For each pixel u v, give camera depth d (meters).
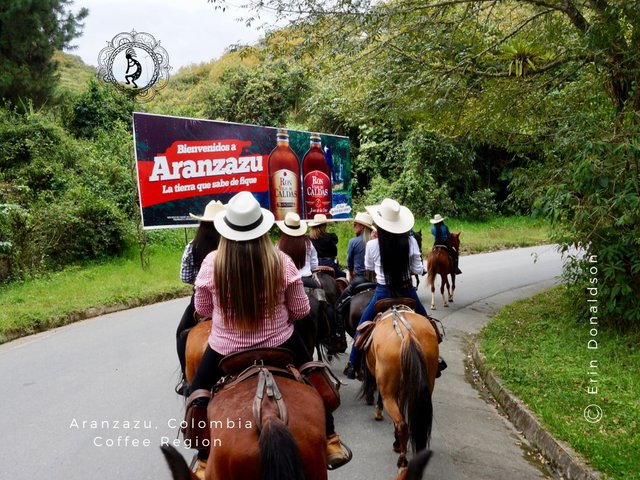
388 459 4.99
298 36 9.45
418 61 9.79
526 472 4.78
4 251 12.76
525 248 23.30
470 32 9.77
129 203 17.66
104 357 7.92
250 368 3.14
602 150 6.87
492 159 30.86
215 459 2.75
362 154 26.56
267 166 14.60
